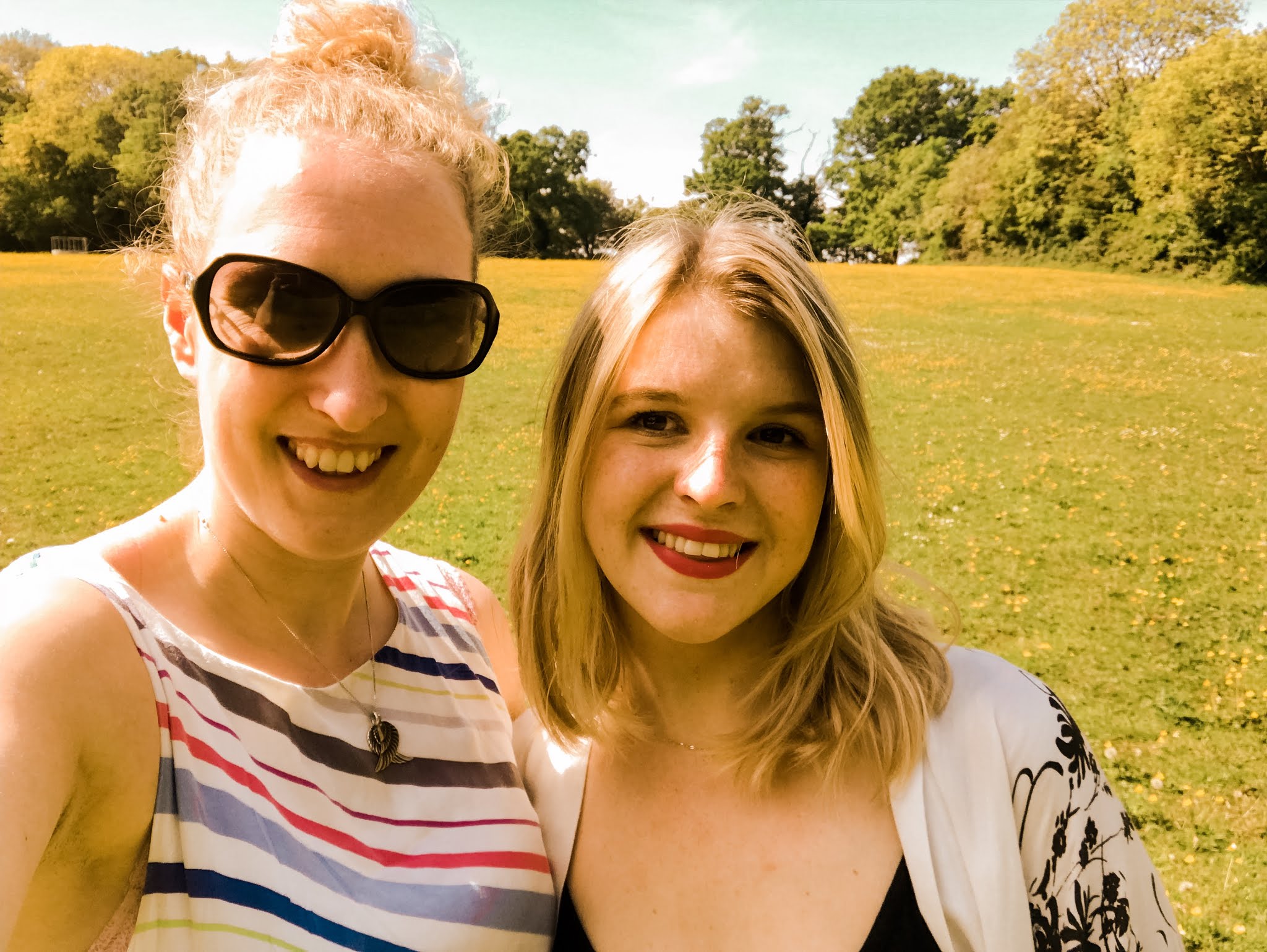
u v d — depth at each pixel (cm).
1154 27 1397
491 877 53
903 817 52
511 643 69
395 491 51
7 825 38
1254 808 140
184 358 53
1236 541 250
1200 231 1072
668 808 57
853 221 2264
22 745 40
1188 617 204
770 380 53
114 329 514
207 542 51
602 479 55
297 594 53
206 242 49
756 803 55
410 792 54
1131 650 190
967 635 196
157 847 44
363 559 55
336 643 55
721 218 57
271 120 49
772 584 54
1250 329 625
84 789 43
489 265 1050
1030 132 1491
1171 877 126
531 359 489
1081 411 397
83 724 43
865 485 54
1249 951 113
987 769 53
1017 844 52
